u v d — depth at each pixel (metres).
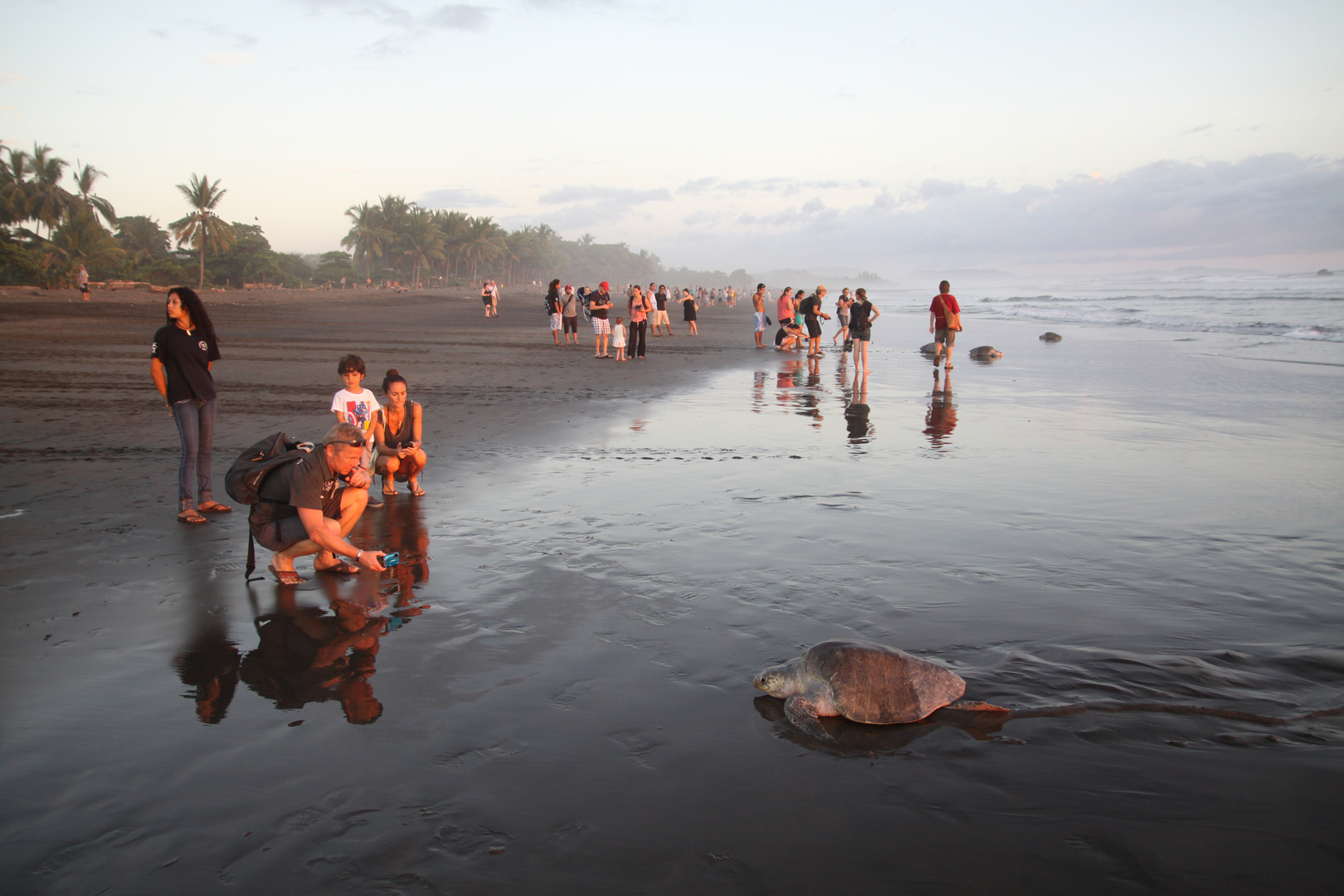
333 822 2.57
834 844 2.48
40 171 66.38
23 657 3.79
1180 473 7.68
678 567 5.05
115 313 32.53
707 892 2.26
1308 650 3.80
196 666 3.72
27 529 5.78
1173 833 2.52
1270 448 8.90
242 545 5.57
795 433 9.84
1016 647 3.87
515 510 6.39
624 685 3.52
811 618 4.23
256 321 31.58
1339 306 41.84
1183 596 4.53
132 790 2.74
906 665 3.34
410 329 29.31
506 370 16.56
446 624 4.21
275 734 3.12
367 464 5.38
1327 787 2.74
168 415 10.37
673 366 18.12
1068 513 6.27
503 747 3.02
